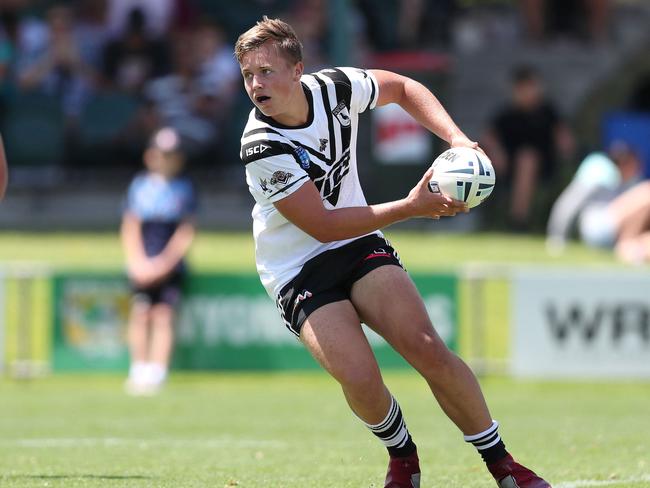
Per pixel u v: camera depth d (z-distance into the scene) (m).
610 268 45.94
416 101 18.20
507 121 55.34
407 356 16.95
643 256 47.84
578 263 47.59
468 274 38.66
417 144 51.00
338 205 17.70
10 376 38.78
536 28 68.88
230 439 26.97
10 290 38.81
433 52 66.44
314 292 17.20
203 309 38.47
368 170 51.78
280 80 16.72
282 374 38.72
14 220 55.41
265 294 38.53
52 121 58.16
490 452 17.30
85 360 38.38
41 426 29.45
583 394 37.44
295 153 17.00
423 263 46.81
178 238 38.06
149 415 31.73
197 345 38.50
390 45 64.38
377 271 17.17
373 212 16.83
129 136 58.03
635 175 51.44
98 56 59.25
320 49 59.41
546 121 55.12
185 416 31.56
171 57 59.41
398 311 16.88
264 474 21.22
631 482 20.25
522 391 38.16
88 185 57.41
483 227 55.25
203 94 58.19
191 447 25.42
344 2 51.28
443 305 38.59
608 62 68.12
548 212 54.75
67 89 58.38
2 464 22.52
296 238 17.48
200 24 59.53
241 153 17.25
